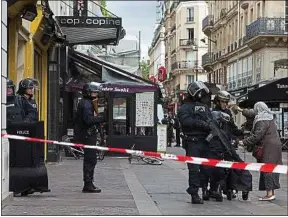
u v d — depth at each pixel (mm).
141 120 19266
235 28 55125
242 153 22375
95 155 9727
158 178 12633
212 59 66688
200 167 9438
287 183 12680
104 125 19172
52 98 16422
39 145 8914
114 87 18734
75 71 20797
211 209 8492
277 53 44000
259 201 9789
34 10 11820
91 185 9703
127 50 33875
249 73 49406
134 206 8273
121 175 13000
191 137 9117
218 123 9883
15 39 12023
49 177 12078
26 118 8820
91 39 19047
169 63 110000
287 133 28125
